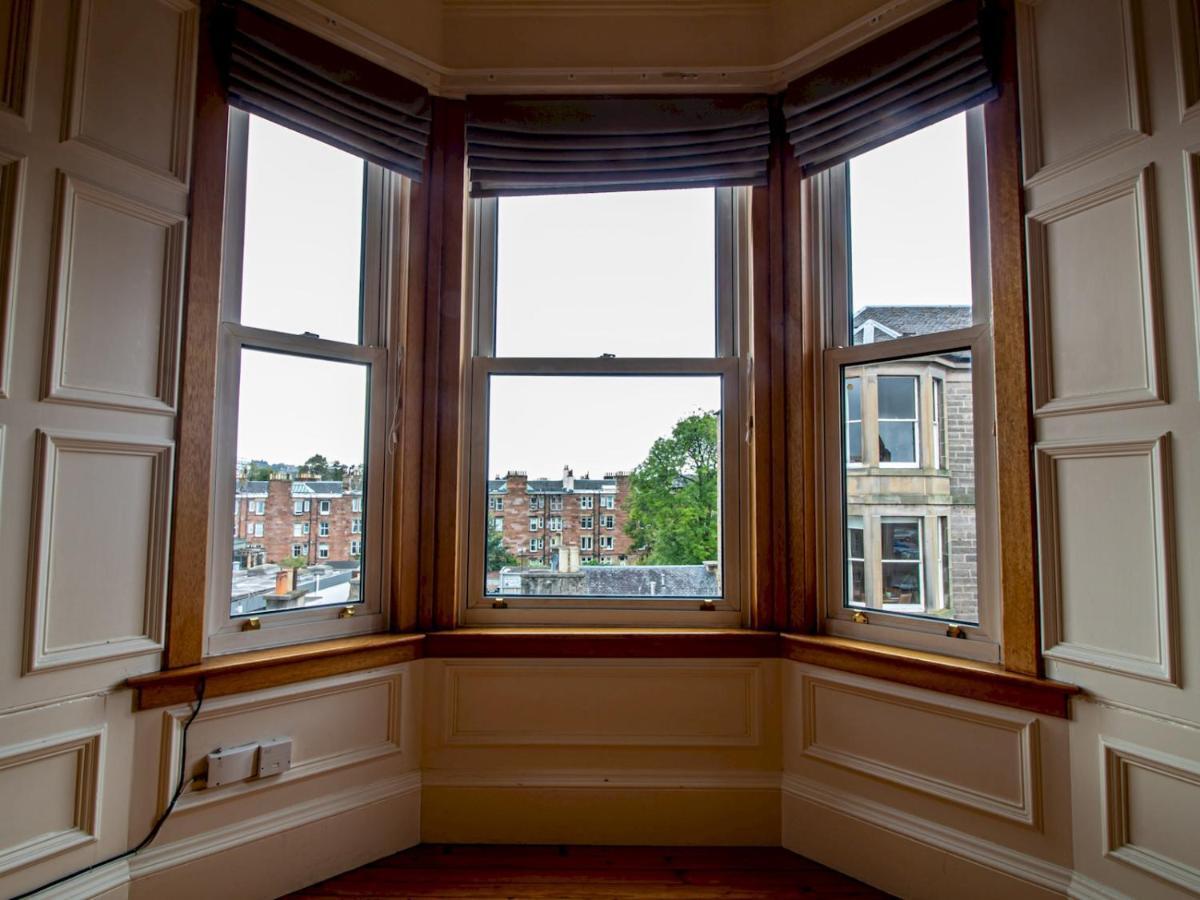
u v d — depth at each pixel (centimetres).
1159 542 132
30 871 132
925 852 164
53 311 137
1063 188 149
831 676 184
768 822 192
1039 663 150
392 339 201
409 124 197
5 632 130
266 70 171
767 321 201
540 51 205
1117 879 136
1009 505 157
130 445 148
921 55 173
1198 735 125
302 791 172
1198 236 128
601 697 195
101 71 147
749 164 201
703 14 205
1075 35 149
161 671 152
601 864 181
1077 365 146
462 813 191
